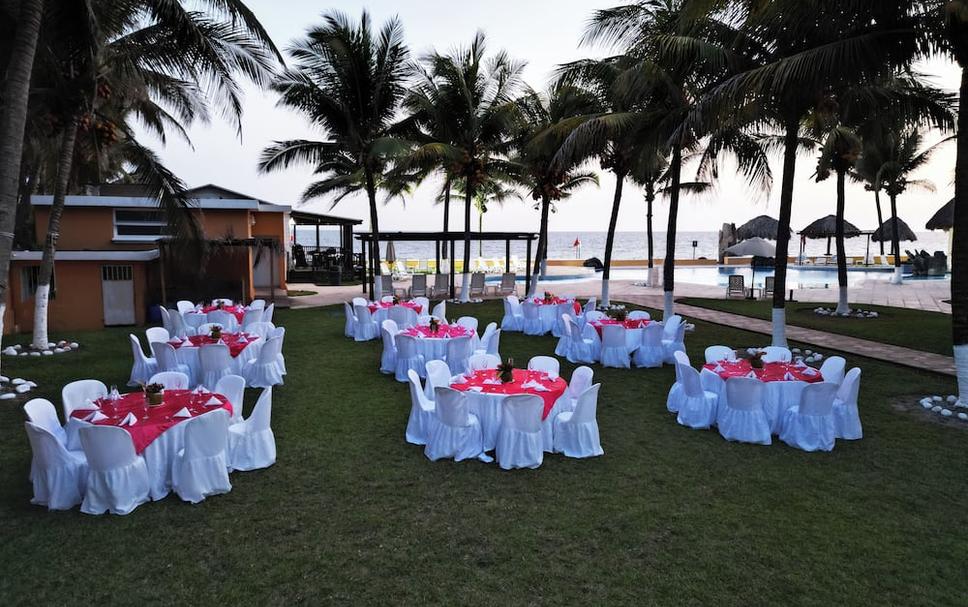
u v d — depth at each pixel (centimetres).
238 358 951
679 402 823
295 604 401
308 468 627
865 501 557
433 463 643
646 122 1291
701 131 1027
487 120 1967
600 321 1207
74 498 527
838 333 1443
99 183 1959
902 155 2609
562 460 655
